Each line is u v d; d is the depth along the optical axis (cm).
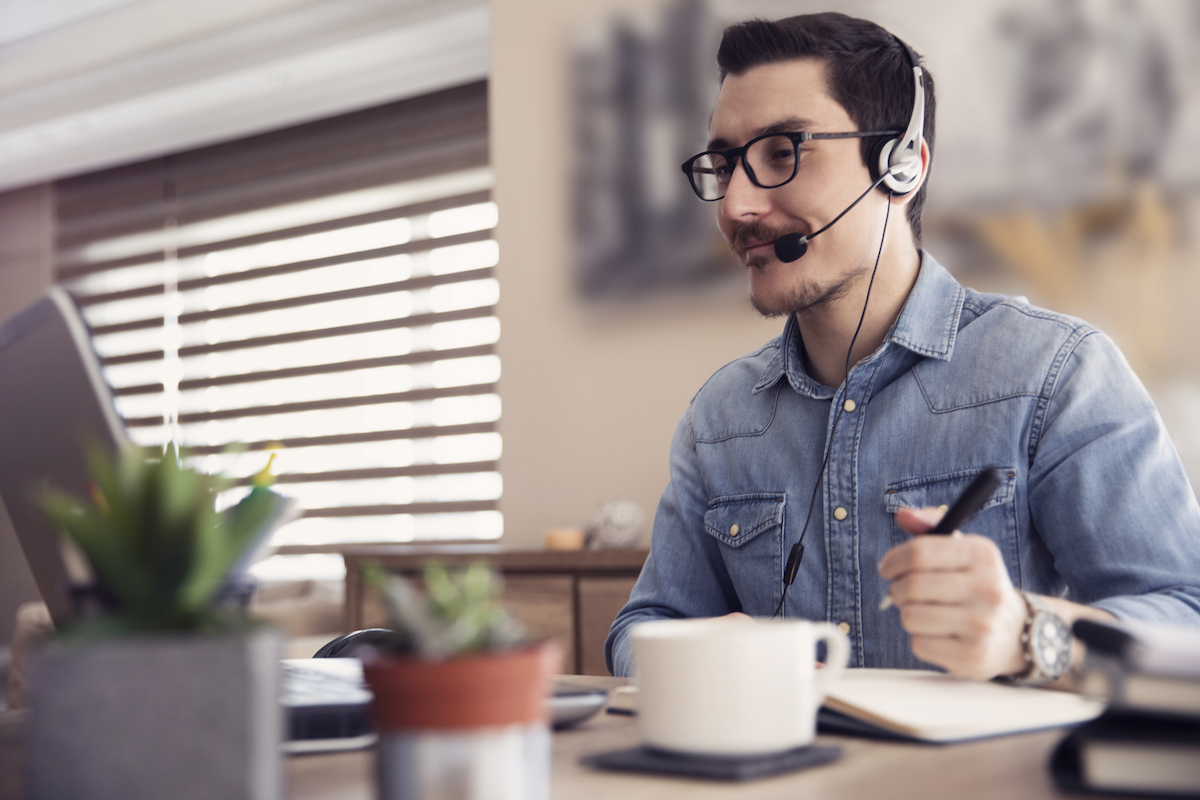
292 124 381
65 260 423
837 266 117
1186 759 46
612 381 277
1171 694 47
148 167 410
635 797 49
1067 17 225
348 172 367
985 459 108
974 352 114
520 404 289
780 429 124
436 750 40
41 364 75
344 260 362
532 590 216
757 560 120
